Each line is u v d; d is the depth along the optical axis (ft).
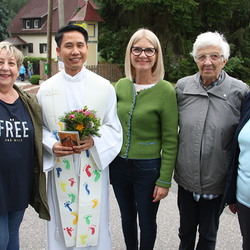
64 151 7.57
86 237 8.46
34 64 93.20
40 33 111.75
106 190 8.68
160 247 10.31
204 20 69.15
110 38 70.33
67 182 8.23
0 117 7.01
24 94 7.59
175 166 8.24
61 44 7.78
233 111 7.45
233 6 67.31
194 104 7.70
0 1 86.84
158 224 11.63
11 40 113.50
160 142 8.31
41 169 7.67
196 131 7.58
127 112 8.23
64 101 8.09
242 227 7.23
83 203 8.27
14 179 7.25
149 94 8.02
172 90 7.93
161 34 65.57
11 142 7.09
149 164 8.18
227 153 7.59
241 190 7.07
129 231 9.29
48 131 8.20
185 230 8.68
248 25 70.90
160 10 63.62
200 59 7.42
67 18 108.06
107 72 67.31
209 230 8.29
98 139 7.93
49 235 8.66
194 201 8.30
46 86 8.18
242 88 7.54
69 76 8.06
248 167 6.85
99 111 8.26
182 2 61.00
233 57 66.18
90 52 64.59
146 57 7.90
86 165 8.18
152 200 8.48
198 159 7.60
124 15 68.13
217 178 7.63
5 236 7.38
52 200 8.51
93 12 63.72
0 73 7.02
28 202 7.72
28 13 117.91
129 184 8.77
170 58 63.93
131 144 8.25
